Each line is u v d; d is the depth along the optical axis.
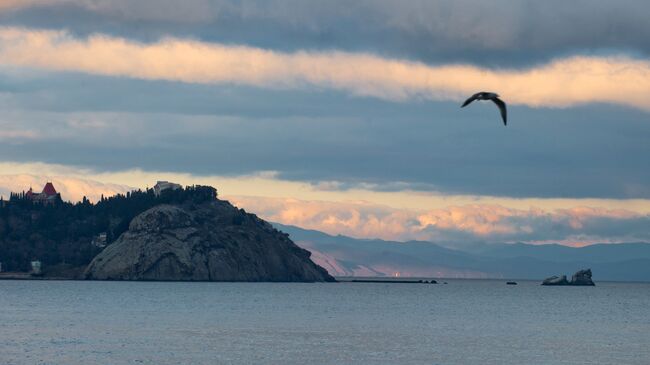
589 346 142.75
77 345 135.25
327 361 120.06
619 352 134.25
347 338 150.88
